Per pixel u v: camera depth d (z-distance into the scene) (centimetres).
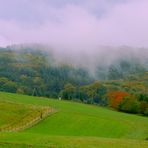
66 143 4875
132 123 10888
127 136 8838
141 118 13238
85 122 10288
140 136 8762
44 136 5372
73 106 14075
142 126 10588
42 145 4681
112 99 19175
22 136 5225
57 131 9288
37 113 10944
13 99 13850
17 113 10694
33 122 10019
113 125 10081
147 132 9488
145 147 5056
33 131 9156
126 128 9881
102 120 10575
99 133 9200
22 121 9981
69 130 9462
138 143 5347
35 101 14112
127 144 5156
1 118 9881
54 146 4666
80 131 9381
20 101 13425
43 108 11788
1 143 4684
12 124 9562
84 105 15438
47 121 10262
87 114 11531
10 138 5012
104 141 5256
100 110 14050
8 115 10281
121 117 12319
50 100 15475
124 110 16850
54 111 11419
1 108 10962
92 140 5269
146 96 17662
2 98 13662
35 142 4825
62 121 10344
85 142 5041
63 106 13525
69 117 10762
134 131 9569
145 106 16638
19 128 9269
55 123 10131
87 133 9162
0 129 8875
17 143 4719
